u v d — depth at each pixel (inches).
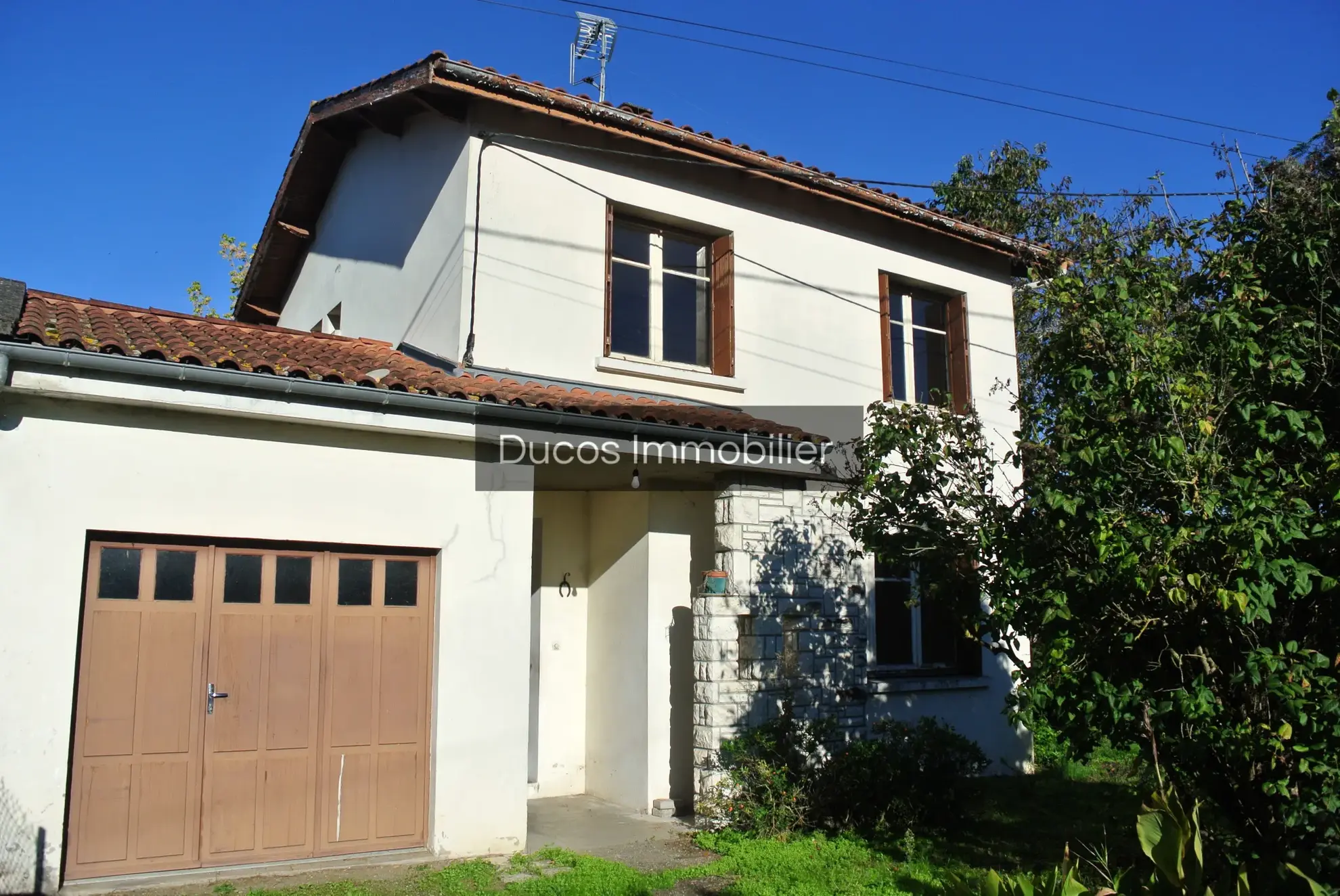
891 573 462.6
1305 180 247.4
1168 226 268.1
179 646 269.6
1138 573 215.5
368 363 327.6
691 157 419.2
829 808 348.5
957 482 289.7
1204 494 213.9
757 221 449.1
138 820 259.1
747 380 434.3
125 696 261.1
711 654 362.9
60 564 251.9
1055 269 289.3
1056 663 230.7
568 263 391.5
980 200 721.6
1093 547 232.1
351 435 294.8
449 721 299.7
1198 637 225.0
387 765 293.7
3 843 237.9
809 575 396.2
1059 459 243.3
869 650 444.5
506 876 283.0
